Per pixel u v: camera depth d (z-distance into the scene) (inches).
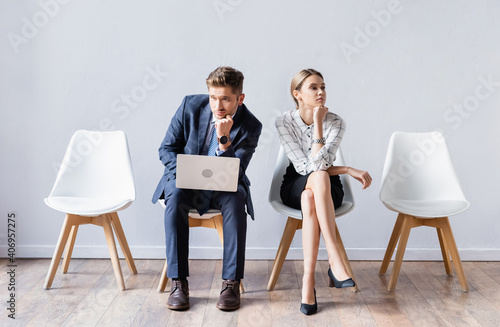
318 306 84.5
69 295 88.0
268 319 78.1
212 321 76.9
